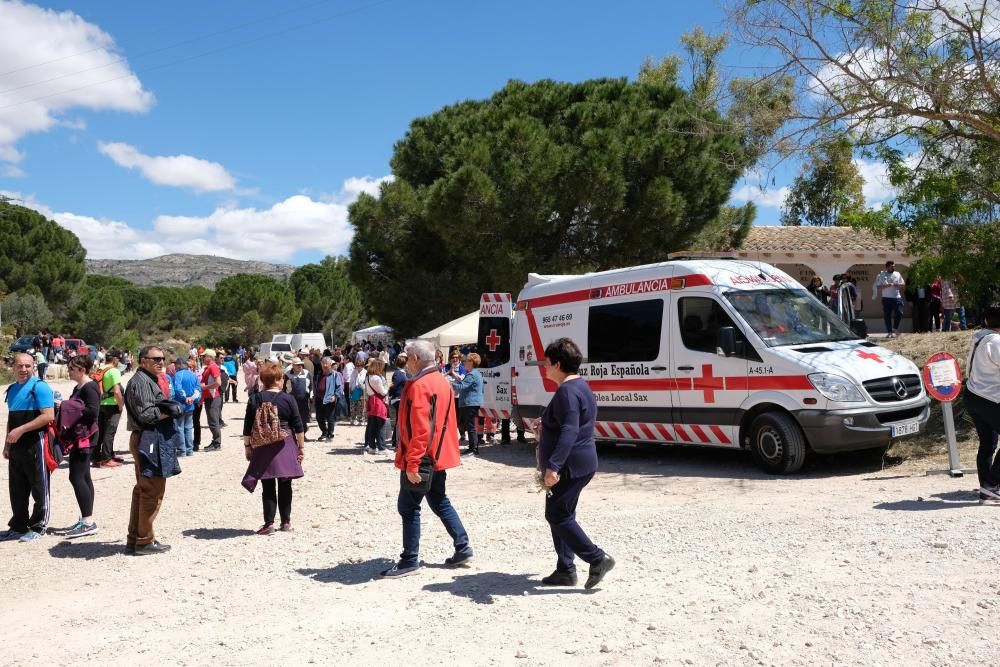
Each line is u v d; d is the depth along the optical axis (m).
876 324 30.69
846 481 9.14
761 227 32.72
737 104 11.91
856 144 11.79
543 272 25.59
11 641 5.21
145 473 7.47
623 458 12.38
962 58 10.95
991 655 4.05
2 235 61.88
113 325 65.81
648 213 25.14
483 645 4.61
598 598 5.30
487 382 14.95
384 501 9.80
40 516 8.43
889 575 5.36
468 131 28.61
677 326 11.00
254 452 8.17
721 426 10.45
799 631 4.50
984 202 11.77
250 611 5.55
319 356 21.98
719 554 6.23
